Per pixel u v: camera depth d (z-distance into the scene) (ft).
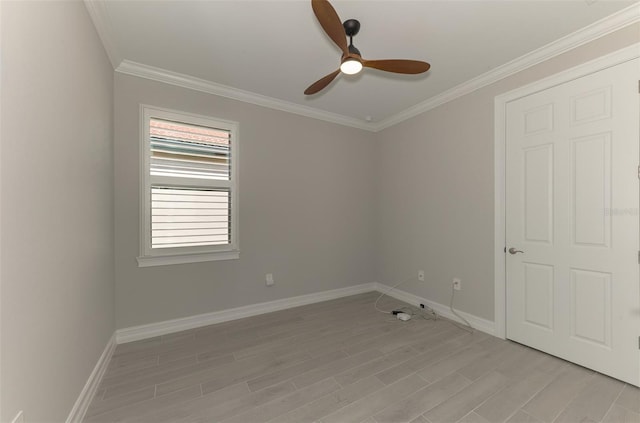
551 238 7.18
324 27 4.98
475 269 8.93
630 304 5.93
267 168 10.41
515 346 7.68
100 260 6.32
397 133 12.09
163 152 8.54
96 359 5.97
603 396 5.57
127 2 5.60
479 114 8.81
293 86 9.40
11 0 3.07
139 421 4.96
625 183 5.97
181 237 8.84
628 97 5.90
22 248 3.28
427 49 7.27
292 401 5.48
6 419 2.95
